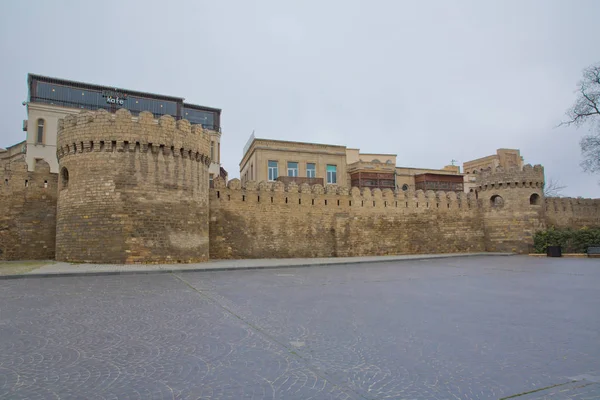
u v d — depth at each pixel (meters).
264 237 34.19
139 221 24.42
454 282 17.58
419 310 11.00
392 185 51.56
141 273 20.16
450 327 9.06
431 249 41.09
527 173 41.38
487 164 69.50
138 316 9.99
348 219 37.91
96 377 5.93
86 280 17.17
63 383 5.70
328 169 49.53
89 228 23.97
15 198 27.59
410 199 40.97
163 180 25.47
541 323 9.47
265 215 34.47
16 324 9.05
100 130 24.44
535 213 41.25
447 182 55.97
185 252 26.03
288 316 10.15
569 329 8.91
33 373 6.08
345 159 50.28
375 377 6.01
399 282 17.55
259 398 5.24
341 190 37.97
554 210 45.22
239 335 8.30
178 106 46.91
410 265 27.78
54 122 39.94
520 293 14.23
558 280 18.23
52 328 8.73
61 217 25.25
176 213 25.80
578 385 5.73
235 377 5.98
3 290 14.01
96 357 6.84
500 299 12.91
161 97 46.03
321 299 12.77
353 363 6.62
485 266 26.42
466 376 6.07
